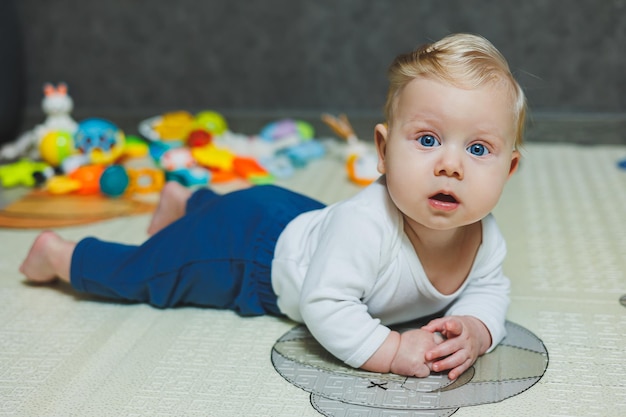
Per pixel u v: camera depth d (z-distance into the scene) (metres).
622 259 1.42
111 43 2.44
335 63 2.38
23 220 1.67
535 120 2.29
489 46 1.00
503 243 1.11
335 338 1.01
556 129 2.29
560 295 1.27
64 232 1.60
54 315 1.22
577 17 2.23
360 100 2.40
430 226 0.97
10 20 2.32
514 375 1.02
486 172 0.95
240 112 2.44
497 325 1.07
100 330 1.17
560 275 1.35
